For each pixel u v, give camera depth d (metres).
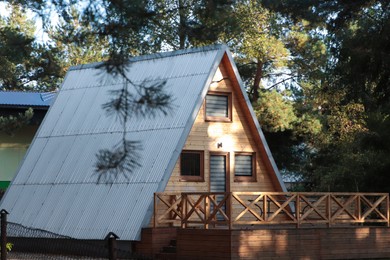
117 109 15.40
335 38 38.56
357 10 36.12
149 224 27.44
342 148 44.59
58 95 34.44
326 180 42.12
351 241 27.78
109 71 15.73
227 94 30.80
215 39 17.66
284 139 50.56
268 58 47.06
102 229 28.17
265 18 45.34
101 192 29.33
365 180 40.41
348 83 38.94
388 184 39.97
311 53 47.75
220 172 30.55
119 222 27.91
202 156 29.88
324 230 27.08
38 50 21.05
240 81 30.61
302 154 51.16
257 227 28.30
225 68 30.55
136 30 16.67
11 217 31.56
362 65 37.31
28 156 33.41
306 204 29.67
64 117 33.25
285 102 47.47
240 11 43.97
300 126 47.50
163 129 29.11
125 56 15.92
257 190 31.42
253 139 31.48
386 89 38.16
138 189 28.23
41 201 31.14
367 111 42.28
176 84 29.97
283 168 51.31
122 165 15.59
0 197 38.81
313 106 47.69
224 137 30.58
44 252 28.27
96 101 32.41
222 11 17.56
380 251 28.58
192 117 28.70
